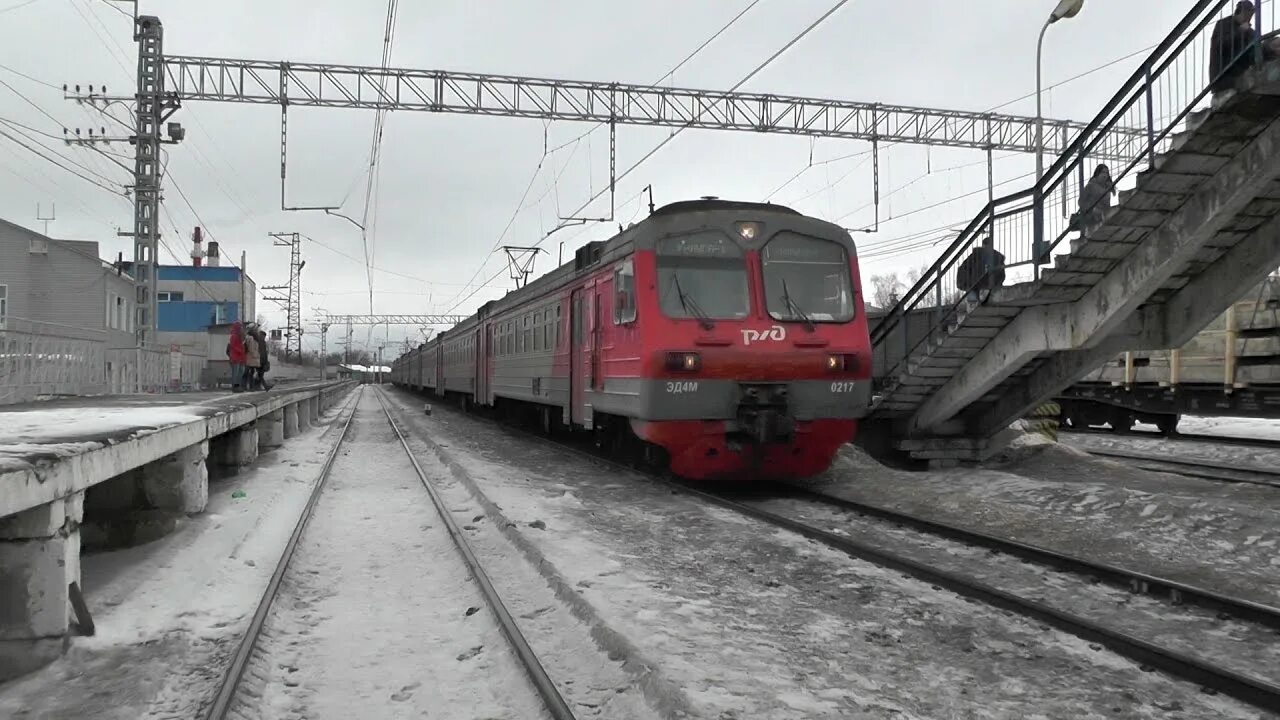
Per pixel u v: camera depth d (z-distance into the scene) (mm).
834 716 3939
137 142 18188
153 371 18641
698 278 10164
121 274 33406
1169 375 16391
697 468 10391
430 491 10383
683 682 4207
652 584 6230
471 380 27297
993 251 10688
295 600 5863
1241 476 12531
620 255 11086
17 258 28938
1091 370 10953
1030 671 4605
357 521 8812
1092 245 8898
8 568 4410
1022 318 10734
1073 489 9859
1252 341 14641
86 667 4465
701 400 9922
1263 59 7094
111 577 6117
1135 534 8117
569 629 5195
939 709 4082
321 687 4355
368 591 6137
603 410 11914
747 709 3945
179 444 7191
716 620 5391
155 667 4449
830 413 10375
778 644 4977
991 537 7488
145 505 7730
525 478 12125
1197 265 9430
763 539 7867
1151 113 8445
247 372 20578
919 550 7594
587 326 12883
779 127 19094
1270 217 8562
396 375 85562
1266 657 4852
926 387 12477
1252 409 14719
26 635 4418
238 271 52656
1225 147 7754
